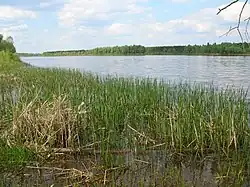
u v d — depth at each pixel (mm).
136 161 8234
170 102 12047
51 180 7121
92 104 10984
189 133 9172
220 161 8305
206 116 10211
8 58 53625
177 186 6723
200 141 9008
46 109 9430
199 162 8281
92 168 7695
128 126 10062
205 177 7305
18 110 9516
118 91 13469
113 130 9734
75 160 8336
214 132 9219
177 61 79562
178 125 9219
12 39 91562
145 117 11344
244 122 9555
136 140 9250
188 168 7895
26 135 9000
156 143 9586
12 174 7473
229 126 9109
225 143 9125
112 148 9141
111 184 6840
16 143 8633
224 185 6848
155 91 13516
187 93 12820
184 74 36156
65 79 21688
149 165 8000
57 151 8688
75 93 12320
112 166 7723
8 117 10391
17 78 25062
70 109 9516
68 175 7355
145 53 149500
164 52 130000
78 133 9594
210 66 52031
